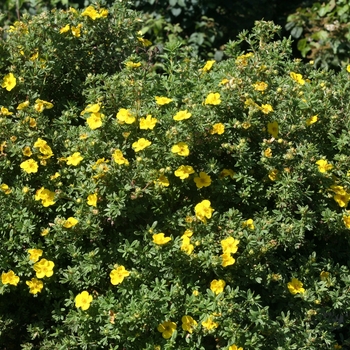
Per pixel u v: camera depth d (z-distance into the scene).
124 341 1.43
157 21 2.40
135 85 1.56
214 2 2.48
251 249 1.43
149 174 1.46
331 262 1.56
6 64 1.67
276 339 1.44
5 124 1.52
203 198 1.54
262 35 1.70
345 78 1.71
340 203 1.53
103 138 1.52
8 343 1.54
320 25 2.44
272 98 1.58
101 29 1.76
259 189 1.52
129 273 1.43
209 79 1.65
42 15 1.70
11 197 1.47
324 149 1.61
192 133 1.50
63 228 1.44
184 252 1.43
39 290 1.44
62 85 1.74
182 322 1.43
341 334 1.58
